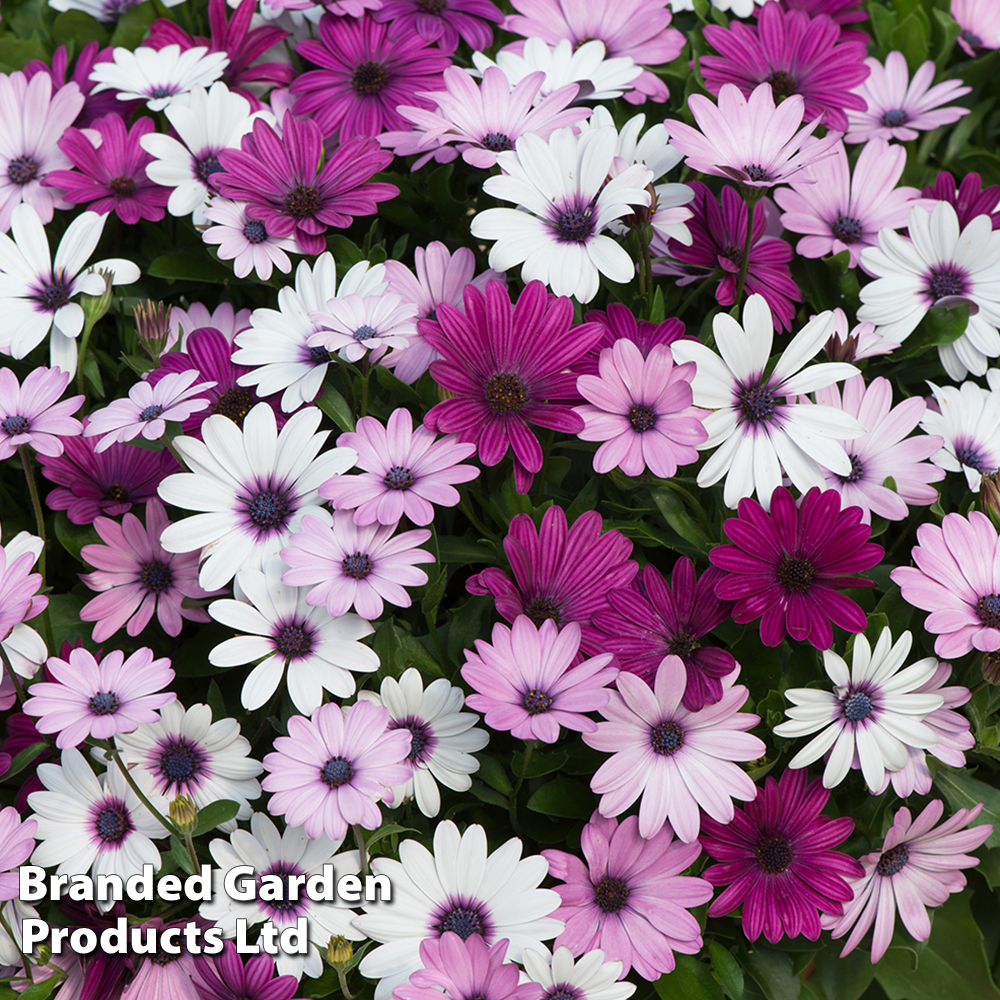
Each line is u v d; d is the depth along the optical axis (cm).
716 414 93
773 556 91
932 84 110
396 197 101
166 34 106
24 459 93
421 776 92
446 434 92
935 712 93
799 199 101
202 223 100
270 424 92
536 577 92
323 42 103
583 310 99
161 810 92
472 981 88
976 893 103
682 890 92
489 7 105
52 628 97
